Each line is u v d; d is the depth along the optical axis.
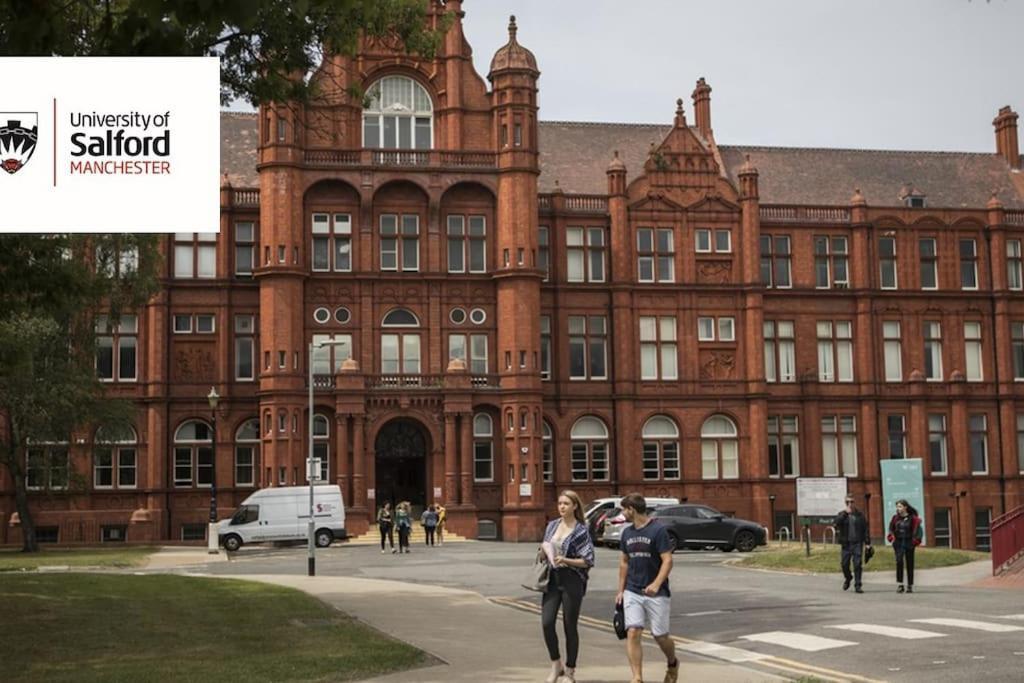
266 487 60.03
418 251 63.91
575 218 68.12
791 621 23.36
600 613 26.39
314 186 63.00
